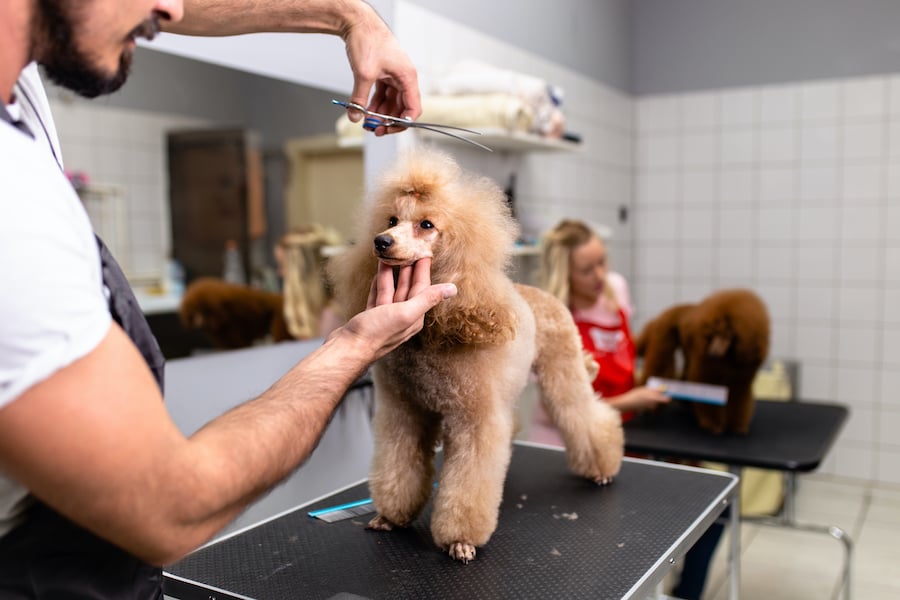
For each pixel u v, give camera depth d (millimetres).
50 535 616
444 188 897
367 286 926
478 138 2143
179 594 979
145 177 2436
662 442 1918
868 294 3377
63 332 486
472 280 889
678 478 1364
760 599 2346
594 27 3309
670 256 3789
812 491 3340
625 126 3701
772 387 3100
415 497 1082
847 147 3365
